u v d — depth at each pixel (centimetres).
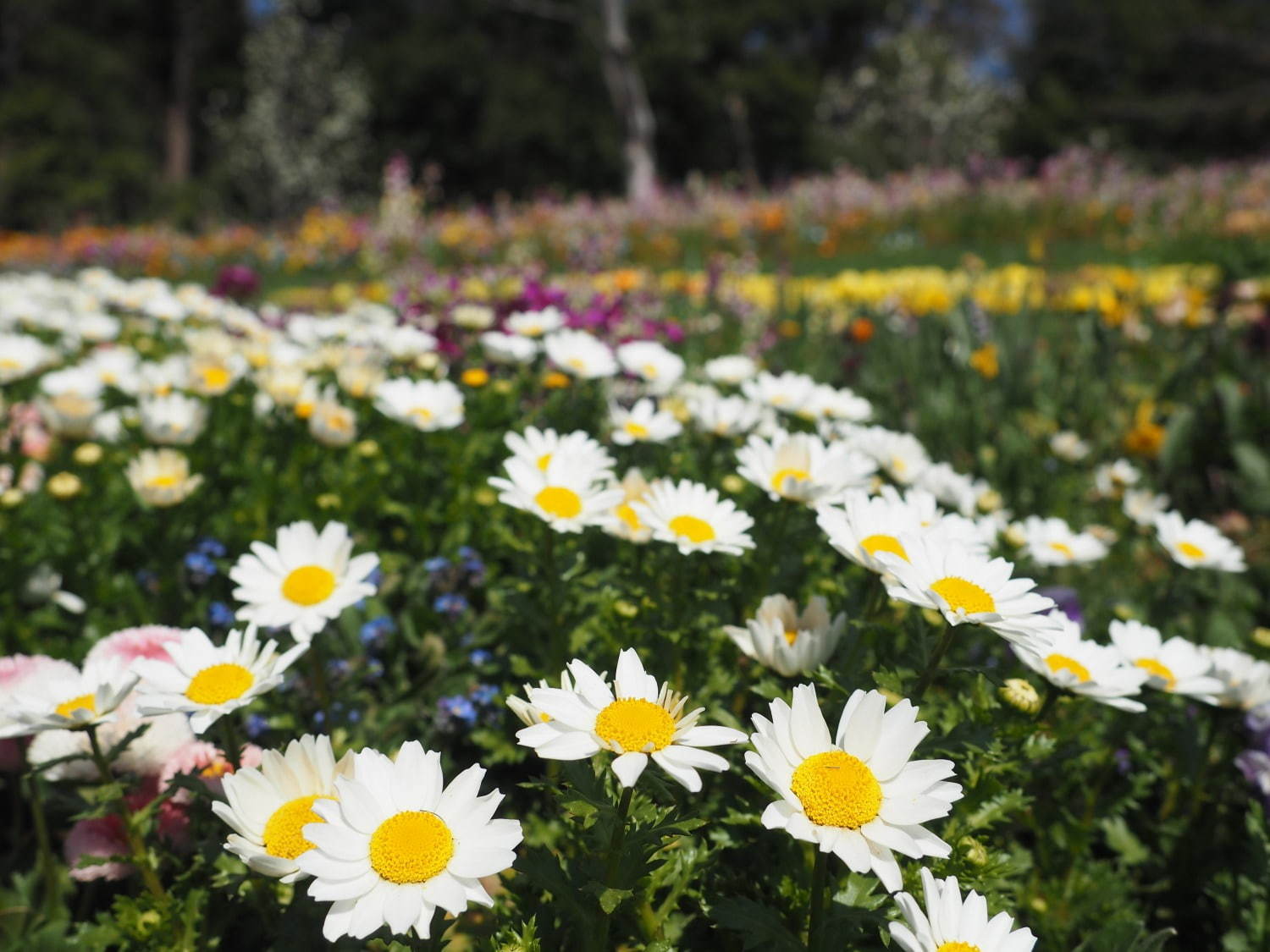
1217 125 4197
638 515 187
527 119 4306
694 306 621
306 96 2756
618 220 1764
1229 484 406
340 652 233
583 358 297
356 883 110
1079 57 5038
